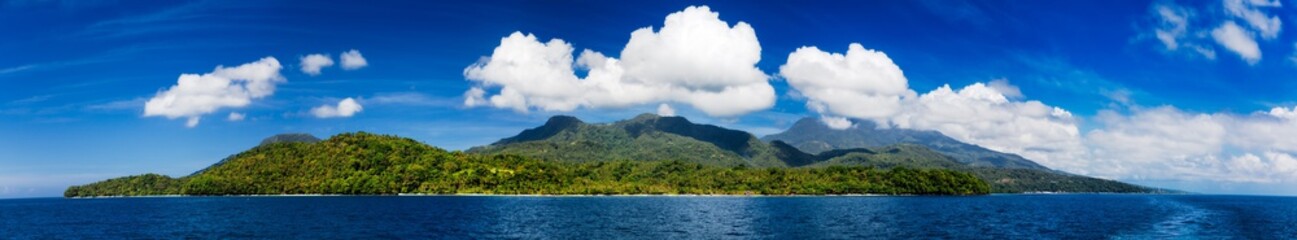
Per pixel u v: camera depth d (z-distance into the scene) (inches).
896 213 7293.3
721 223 5590.6
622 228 5073.8
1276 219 6254.9
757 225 5369.1
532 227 5162.4
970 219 6259.8
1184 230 4923.7
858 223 5625.0
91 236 4800.7
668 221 5831.7
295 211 7559.1
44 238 4758.9
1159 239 4286.4
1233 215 6909.5
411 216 6505.9
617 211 7539.4
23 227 5689.0
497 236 4488.2
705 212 7367.1
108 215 7258.9
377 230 4909.0
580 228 5078.7
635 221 5826.8
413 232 4751.5
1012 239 4328.3
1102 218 6417.3
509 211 7455.7
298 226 5300.2
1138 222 5767.7
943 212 7593.5
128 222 6038.4
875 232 4763.8
